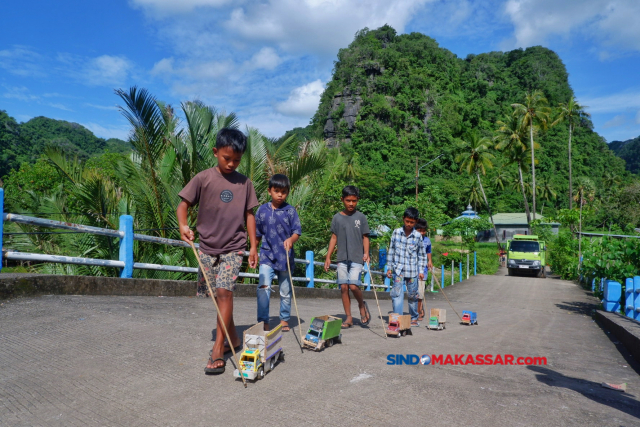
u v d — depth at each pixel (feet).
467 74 414.62
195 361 11.06
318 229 41.32
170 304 19.48
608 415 8.75
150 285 22.74
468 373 11.35
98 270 27.89
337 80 394.32
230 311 10.80
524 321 27.94
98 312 15.79
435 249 93.30
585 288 65.67
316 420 7.85
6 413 7.98
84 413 8.04
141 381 9.63
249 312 20.03
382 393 9.32
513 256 95.96
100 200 29.63
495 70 426.92
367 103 351.05
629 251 34.04
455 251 103.35
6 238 26.18
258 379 10.02
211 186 10.66
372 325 18.92
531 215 207.62
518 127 163.94
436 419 8.05
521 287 66.54
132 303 18.51
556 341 19.25
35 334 12.85
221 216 10.71
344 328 17.58
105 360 10.87
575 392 10.34
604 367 14.08
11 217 17.46
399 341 15.30
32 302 16.72
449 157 306.55
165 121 33.40
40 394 8.84
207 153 33.40
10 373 9.90
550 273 110.42
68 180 33.35
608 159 362.74
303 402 8.70
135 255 29.30
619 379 12.32
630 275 33.71
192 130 31.78
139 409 8.23
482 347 15.57
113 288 20.95
